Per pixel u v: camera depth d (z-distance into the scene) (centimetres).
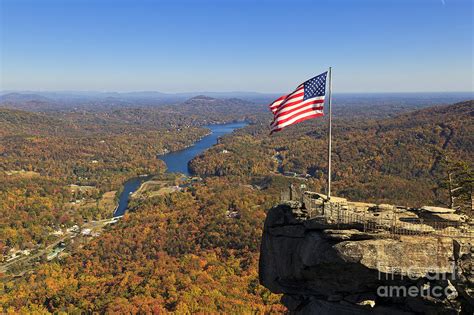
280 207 2808
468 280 2080
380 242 2208
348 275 2291
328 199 2820
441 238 2194
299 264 2528
